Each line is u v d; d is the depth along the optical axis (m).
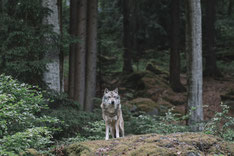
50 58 11.78
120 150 5.72
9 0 11.31
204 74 23.08
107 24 26.86
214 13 23.42
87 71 14.98
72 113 10.52
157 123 9.38
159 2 24.52
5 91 5.98
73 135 9.99
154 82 20.34
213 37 23.09
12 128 6.04
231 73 23.88
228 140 7.04
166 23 26.45
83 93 14.62
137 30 27.03
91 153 5.75
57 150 6.50
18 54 10.24
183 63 27.17
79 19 14.82
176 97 19.11
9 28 10.74
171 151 5.42
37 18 11.63
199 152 5.55
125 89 19.86
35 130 5.20
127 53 23.34
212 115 16.03
